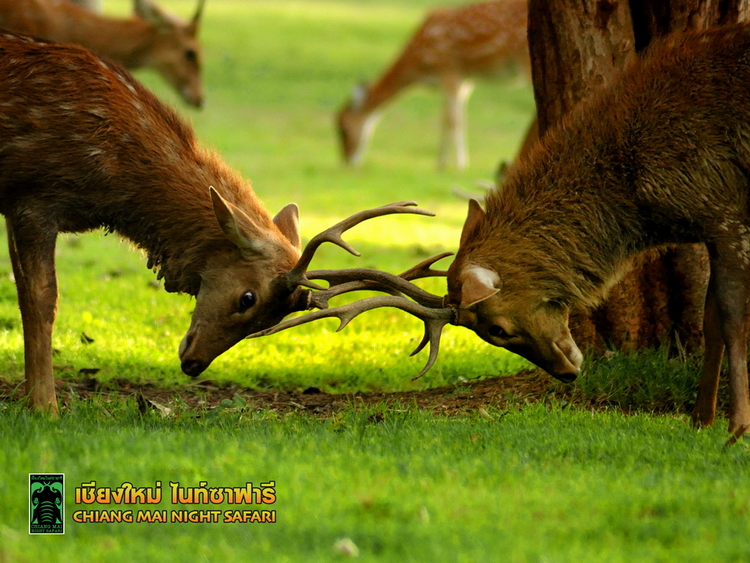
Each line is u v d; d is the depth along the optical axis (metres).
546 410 11.01
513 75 39.81
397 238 24.05
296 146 41.69
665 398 11.75
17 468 7.72
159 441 8.69
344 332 15.88
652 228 10.59
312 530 6.83
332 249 22.28
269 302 10.34
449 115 39.44
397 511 7.18
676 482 8.01
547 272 10.57
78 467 7.84
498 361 14.02
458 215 28.39
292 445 8.97
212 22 66.69
